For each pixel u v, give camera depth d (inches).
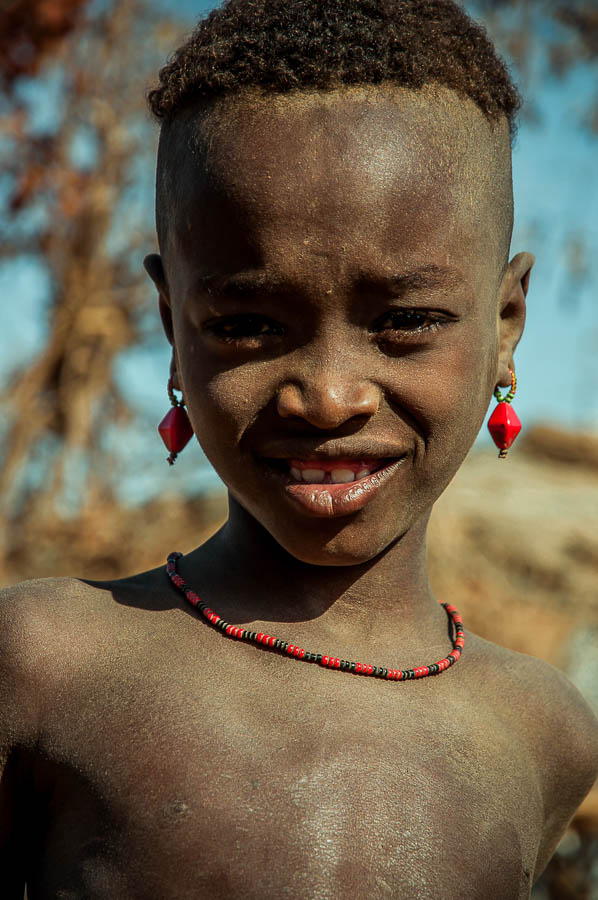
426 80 75.4
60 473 311.9
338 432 73.1
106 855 69.4
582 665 267.4
